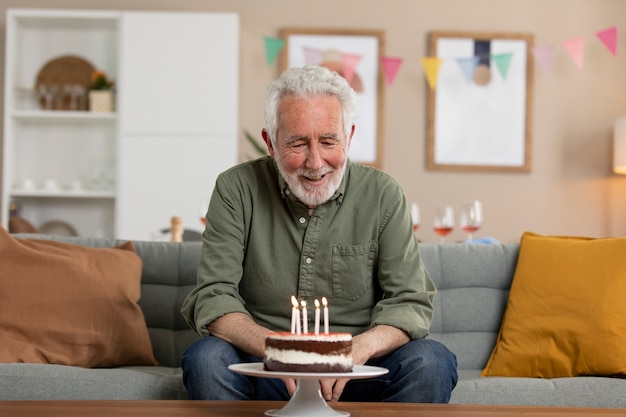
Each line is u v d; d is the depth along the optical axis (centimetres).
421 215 584
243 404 163
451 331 274
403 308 204
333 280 214
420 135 586
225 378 186
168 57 547
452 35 584
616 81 588
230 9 584
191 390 188
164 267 273
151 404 161
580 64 581
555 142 588
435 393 186
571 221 586
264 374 149
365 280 216
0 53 584
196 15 548
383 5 587
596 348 246
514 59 587
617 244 257
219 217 217
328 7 586
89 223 580
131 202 544
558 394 226
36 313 244
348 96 203
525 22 589
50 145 580
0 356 234
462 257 278
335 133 199
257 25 584
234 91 546
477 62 581
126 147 545
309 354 153
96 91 559
